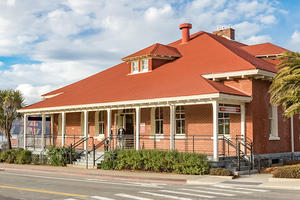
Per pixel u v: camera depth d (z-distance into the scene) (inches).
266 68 853.2
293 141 976.3
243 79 842.2
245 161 803.4
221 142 864.9
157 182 654.5
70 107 1046.4
